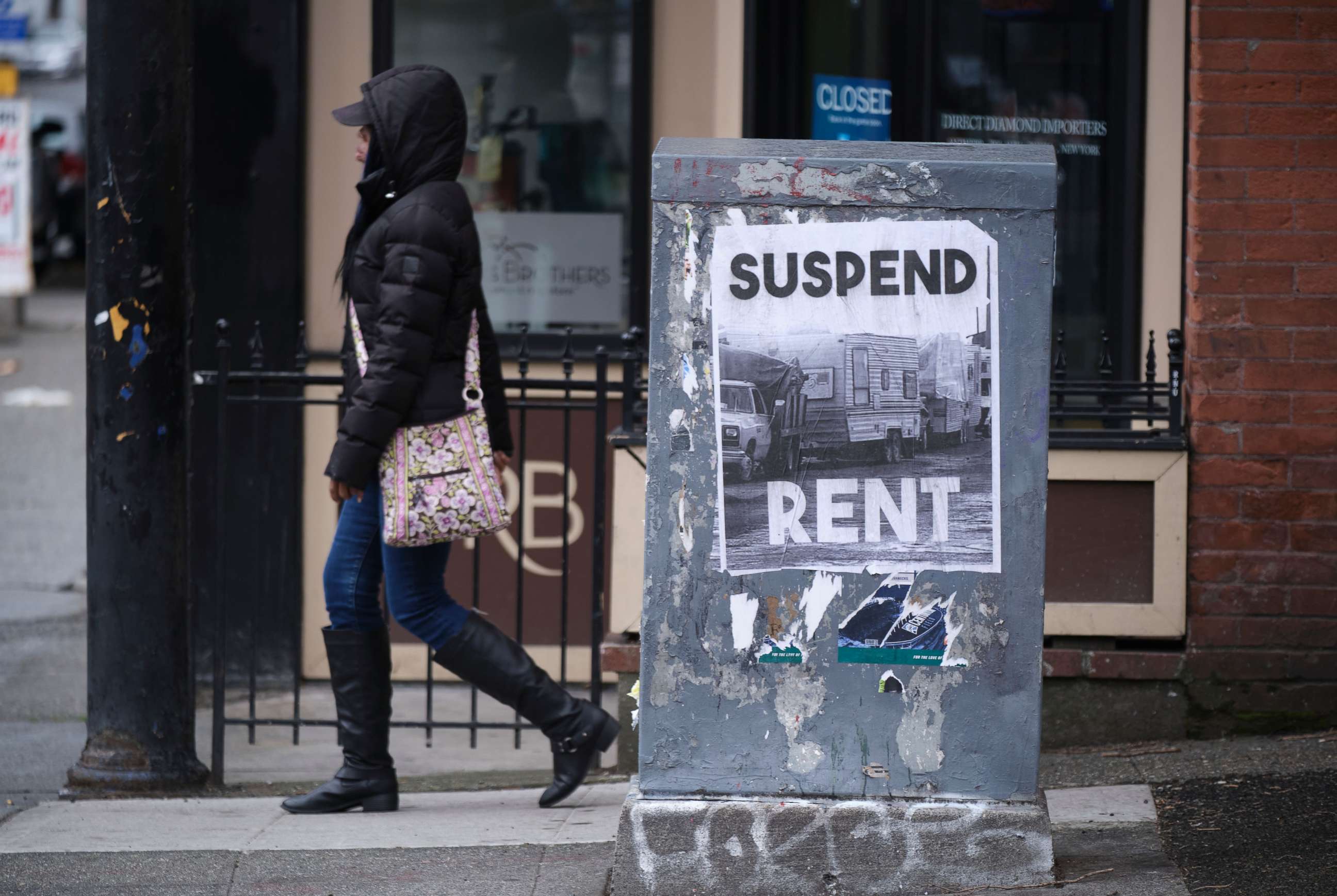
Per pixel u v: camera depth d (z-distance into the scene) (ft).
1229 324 50.01
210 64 62.13
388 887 39.04
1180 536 50.47
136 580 50.78
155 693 51.08
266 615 64.23
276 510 63.72
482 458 43.57
